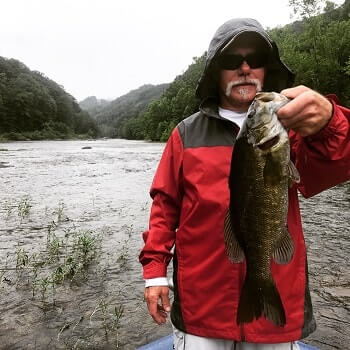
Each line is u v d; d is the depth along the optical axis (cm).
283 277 95
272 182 85
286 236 90
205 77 108
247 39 99
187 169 104
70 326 196
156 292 108
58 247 297
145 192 565
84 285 240
